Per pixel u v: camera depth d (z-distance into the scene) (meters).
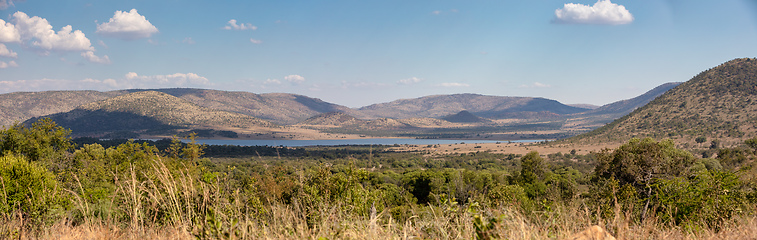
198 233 3.17
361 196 5.35
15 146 27.45
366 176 6.17
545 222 3.64
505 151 156.50
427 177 39.66
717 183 7.70
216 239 3.12
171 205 3.51
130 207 3.60
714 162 40.41
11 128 27.64
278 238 3.34
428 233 3.57
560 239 3.23
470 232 3.34
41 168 10.19
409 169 60.28
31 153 27.88
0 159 9.77
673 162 15.83
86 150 29.61
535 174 42.44
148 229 3.51
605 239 3.11
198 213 3.46
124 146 26.75
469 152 160.25
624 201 6.04
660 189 8.08
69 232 3.79
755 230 3.74
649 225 3.60
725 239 3.87
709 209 6.48
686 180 8.14
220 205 3.56
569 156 111.62
